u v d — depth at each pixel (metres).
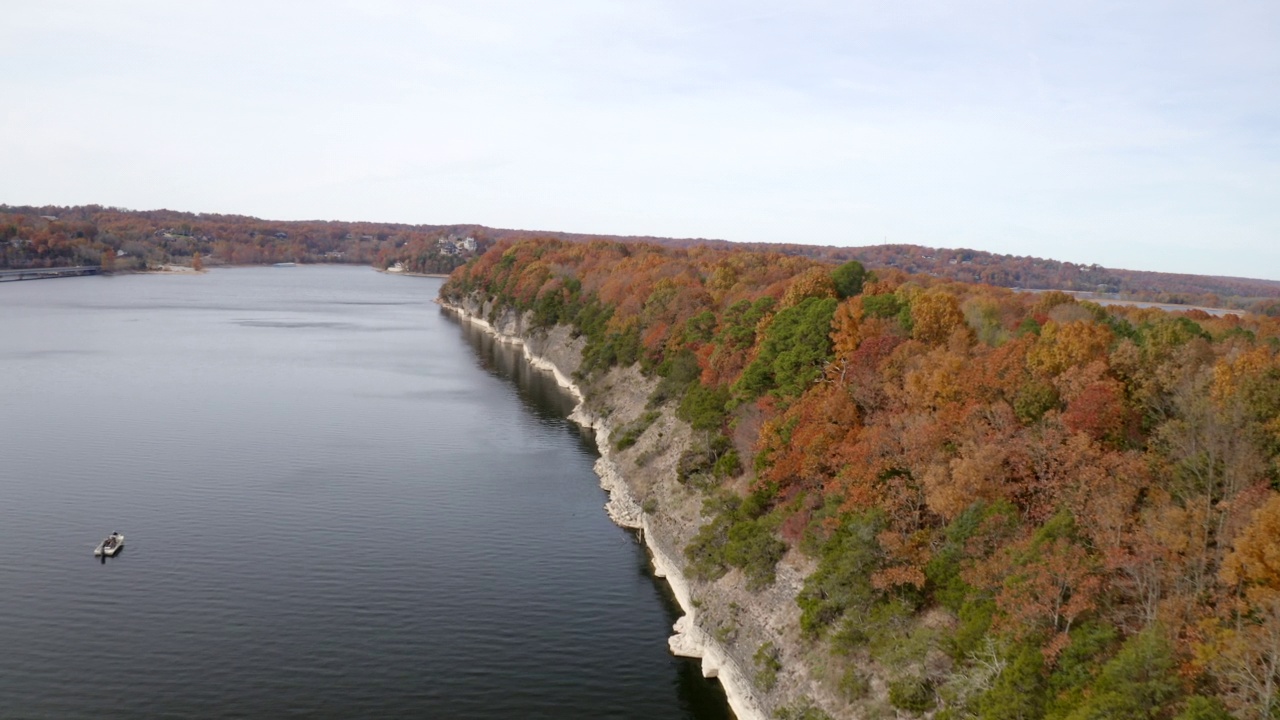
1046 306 104.88
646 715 59.03
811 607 57.72
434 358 192.00
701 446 89.94
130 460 104.38
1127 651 40.16
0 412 124.44
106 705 56.41
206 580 73.88
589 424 131.62
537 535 87.56
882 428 62.97
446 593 74.00
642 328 142.00
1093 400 57.03
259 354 186.38
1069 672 42.28
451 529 87.81
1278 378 55.22
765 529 68.56
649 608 73.56
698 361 111.31
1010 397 63.00
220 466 103.81
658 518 86.62
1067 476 52.16
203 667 61.12
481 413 137.62
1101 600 45.31
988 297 111.06
